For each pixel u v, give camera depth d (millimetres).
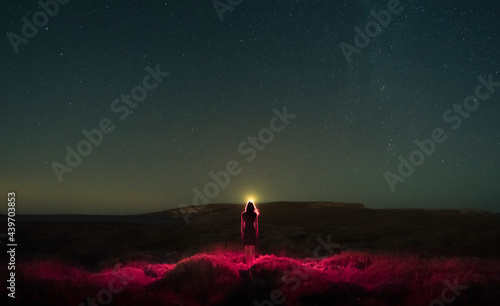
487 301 9453
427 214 39094
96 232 29562
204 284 11453
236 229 32250
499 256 17203
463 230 28984
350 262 14172
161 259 18250
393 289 10641
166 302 10320
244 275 12734
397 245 21781
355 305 9852
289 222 37906
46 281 11156
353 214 41562
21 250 22547
